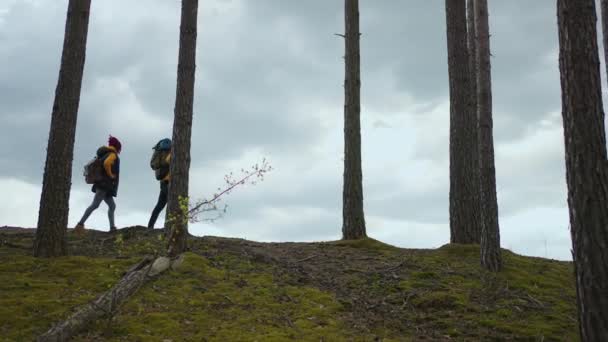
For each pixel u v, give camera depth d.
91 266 8.90
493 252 10.27
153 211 12.27
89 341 6.41
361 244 12.24
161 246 10.35
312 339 6.82
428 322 7.90
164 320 7.09
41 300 7.36
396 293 8.95
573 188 6.46
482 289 9.21
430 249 12.38
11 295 7.50
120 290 7.48
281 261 10.43
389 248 12.13
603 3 10.52
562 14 6.76
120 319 7.05
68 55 9.82
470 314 8.15
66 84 9.71
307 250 11.67
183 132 10.21
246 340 6.64
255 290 8.53
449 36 12.74
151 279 8.41
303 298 8.38
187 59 10.39
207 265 9.46
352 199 12.90
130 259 9.47
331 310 7.95
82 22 10.02
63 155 9.55
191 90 10.37
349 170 13.02
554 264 11.76
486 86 10.77
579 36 6.62
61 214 9.45
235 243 11.66
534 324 7.91
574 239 6.41
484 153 10.59
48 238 9.30
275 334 6.86
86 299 7.55
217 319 7.32
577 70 6.57
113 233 11.46
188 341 6.55
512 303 8.68
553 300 9.02
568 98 6.61
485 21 11.09
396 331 7.48
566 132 6.61
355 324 7.55
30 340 6.34
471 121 12.40
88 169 11.40
